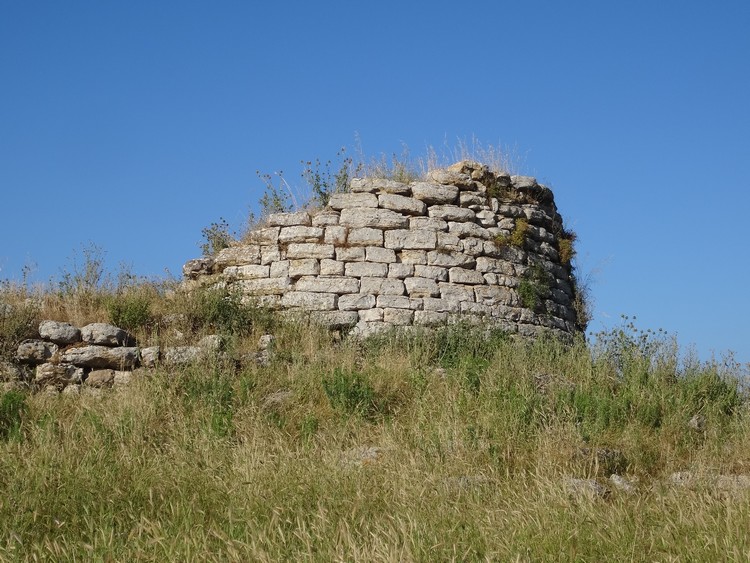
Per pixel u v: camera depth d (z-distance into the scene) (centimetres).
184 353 1278
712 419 1134
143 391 1142
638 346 1392
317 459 924
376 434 1066
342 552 637
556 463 928
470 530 709
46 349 1252
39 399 1141
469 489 838
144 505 789
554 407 1112
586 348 1405
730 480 869
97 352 1254
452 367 1282
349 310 1495
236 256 1584
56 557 662
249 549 650
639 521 734
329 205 1577
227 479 846
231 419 1070
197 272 1619
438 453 949
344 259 1526
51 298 1425
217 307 1429
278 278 1530
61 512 761
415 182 1612
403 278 1524
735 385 1259
